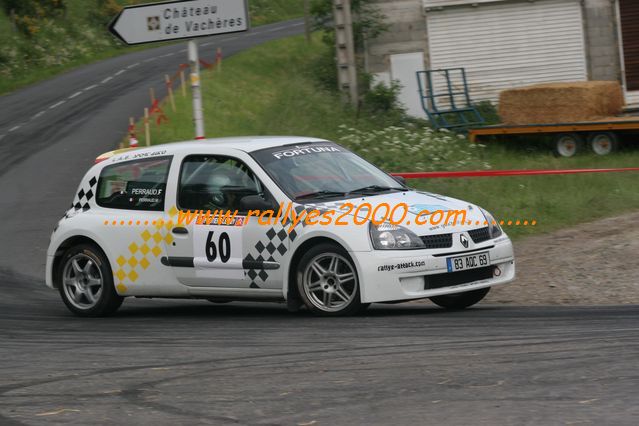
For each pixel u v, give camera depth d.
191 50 18.64
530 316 12.23
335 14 52.59
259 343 11.20
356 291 12.59
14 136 45.38
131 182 14.75
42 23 85.56
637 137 39.81
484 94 52.66
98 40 87.69
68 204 29.33
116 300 14.69
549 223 22.34
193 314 14.77
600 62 51.44
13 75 74.88
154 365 10.28
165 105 47.91
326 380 9.02
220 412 8.10
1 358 11.30
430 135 38.91
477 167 32.41
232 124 46.34
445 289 12.62
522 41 52.00
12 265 21.42
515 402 7.88
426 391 8.38
